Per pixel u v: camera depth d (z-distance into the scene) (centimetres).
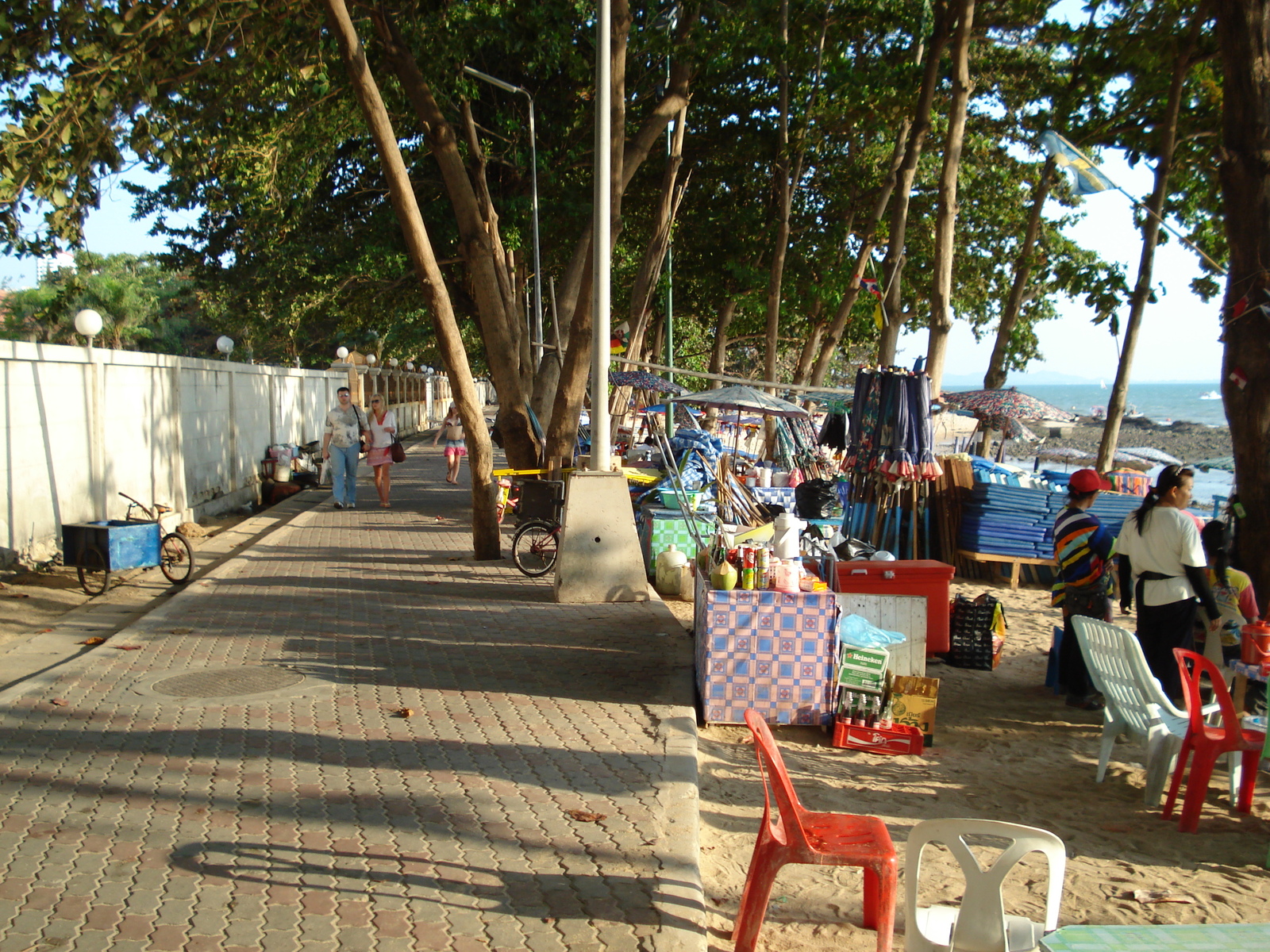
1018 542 1264
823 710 666
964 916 355
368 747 559
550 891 395
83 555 1030
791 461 1781
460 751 555
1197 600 667
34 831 440
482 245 1427
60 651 813
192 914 369
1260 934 293
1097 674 617
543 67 2092
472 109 2228
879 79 1806
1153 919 434
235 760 532
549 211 2259
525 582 1090
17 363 1078
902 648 730
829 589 795
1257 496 697
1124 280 1836
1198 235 1934
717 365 2911
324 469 2227
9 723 590
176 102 1184
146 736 568
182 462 1570
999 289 2722
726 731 661
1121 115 1769
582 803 486
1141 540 679
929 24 1816
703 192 2483
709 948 389
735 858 478
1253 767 564
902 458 1130
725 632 661
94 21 993
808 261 2367
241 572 1117
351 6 1241
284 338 4119
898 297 1797
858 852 370
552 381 1975
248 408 2041
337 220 2539
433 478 2459
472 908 379
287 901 380
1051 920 355
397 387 4388
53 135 948
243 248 2762
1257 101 666
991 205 2472
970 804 568
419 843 435
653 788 508
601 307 1007
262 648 777
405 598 987
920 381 1134
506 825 456
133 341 4734
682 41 1603
